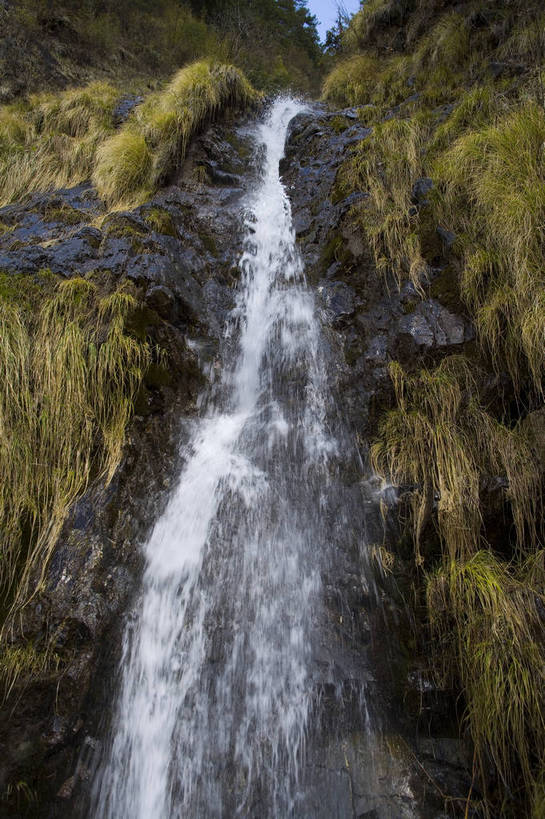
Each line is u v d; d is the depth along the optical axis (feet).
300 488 11.70
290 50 48.32
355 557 10.57
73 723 8.73
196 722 9.37
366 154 16.67
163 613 10.29
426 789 8.59
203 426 13.21
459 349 11.85
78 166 20.80
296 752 9.07
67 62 31.55
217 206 18.74
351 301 14.03
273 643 9.99
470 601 9.02
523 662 8.19
